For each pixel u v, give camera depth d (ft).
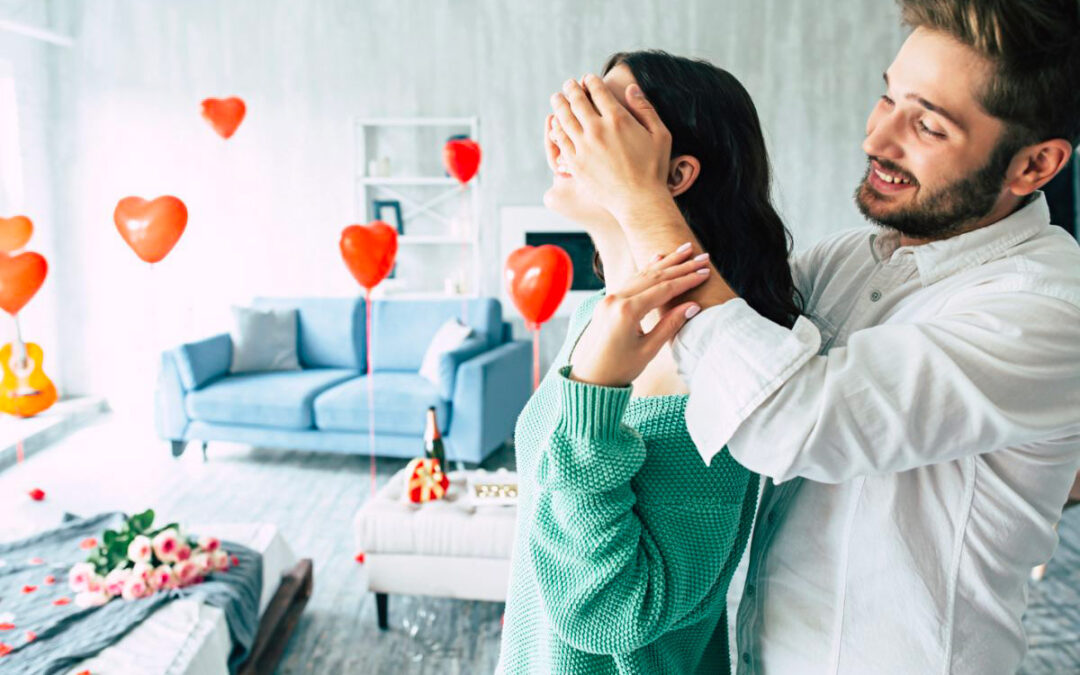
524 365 16.11
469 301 16.35
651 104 2.60
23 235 11.77
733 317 2.14
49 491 13.28
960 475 2.41
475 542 8.53
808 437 2.05
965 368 2.06
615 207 2.28
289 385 14.88
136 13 17.98
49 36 16.96
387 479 14.01
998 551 2.42
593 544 2.26
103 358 18.88
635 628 2.32
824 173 17.53
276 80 17.95
